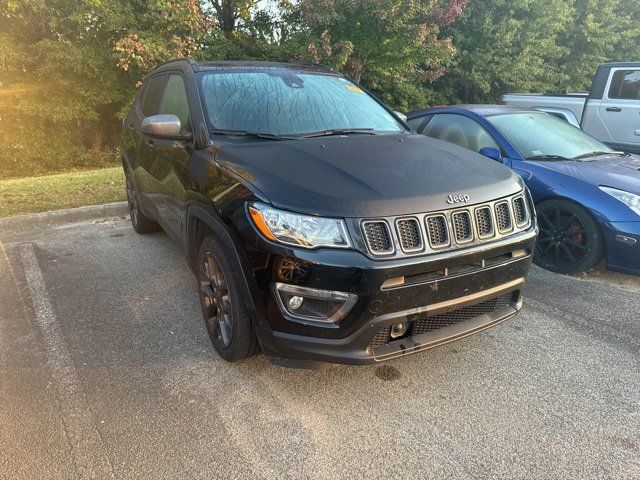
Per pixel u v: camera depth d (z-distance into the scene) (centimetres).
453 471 229
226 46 1469
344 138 327
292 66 420
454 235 254
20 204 668
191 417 264
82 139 1552
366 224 236
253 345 289
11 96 1355
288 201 243
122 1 1388
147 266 477
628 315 387
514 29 1750
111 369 307
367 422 261
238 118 336
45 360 317
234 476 225
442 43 1312
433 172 277
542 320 378
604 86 902
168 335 349
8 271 466
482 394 286
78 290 423
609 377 304
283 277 242
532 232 293
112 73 1420
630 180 441
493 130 530
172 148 368
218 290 304
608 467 231
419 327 260
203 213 299
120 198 702
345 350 243
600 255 445
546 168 476
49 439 247
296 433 253
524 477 226
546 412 270
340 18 1234
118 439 247
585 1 2008
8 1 1280
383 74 1403
